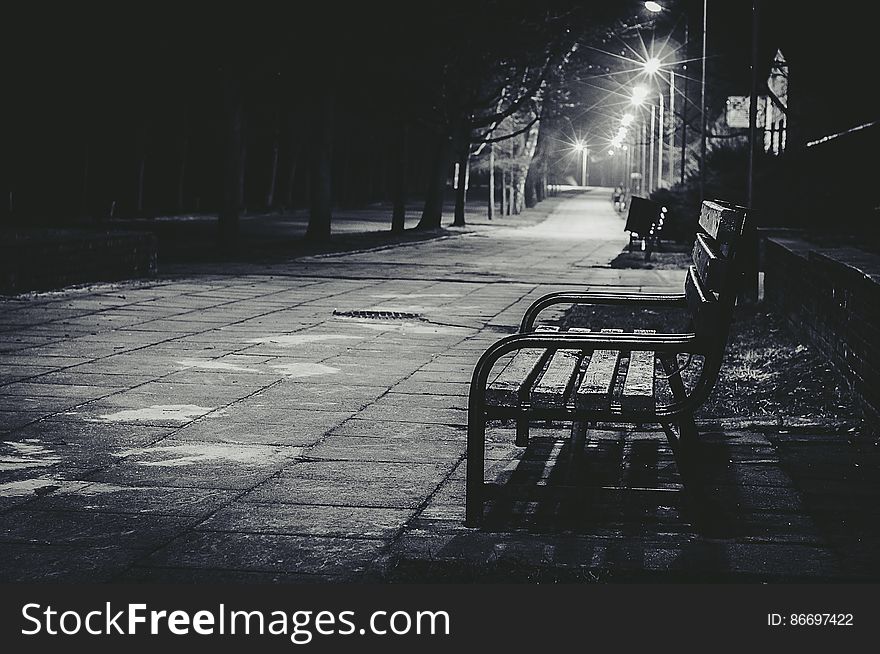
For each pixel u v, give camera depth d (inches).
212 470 314.3
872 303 362.3
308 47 1600.6
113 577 228.7
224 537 253.6
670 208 1647.4
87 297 792.3
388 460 326.6
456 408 405.7
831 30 997.2
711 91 2564.0
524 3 1859.0
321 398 423.2
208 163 3654.0
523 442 325.1
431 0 1637.6
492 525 260.2
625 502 258.1
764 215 1072.2
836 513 266.7
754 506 272.7
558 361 316.5
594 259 1450.5
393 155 5206.7
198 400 416.8
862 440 339.6
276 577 228.4
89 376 466.0
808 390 412.8
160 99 2620.6
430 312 738.2
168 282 932.0
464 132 2409.0
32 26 1577.3
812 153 1102.4
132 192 2933.1
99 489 294.0
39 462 322.0
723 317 257.1
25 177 2960.1
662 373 446.3
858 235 772.6
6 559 239.1
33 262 808.9
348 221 2970.0
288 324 657.0
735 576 223.1
